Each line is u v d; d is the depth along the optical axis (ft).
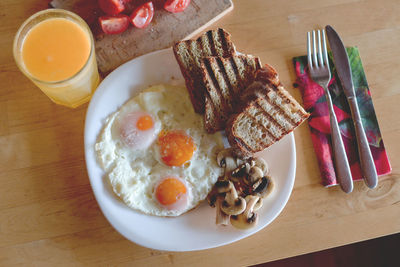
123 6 1.94
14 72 1.97
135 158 1.88
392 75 2.11
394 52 2.12
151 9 1.95
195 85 1.87
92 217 1.93
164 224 1.83
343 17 2.12
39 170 1.93
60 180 1.94
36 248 1.89
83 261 1.90
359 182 2.02
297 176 2.01
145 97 1.86
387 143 2.06
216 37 1.87
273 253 1.95
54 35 1.77
